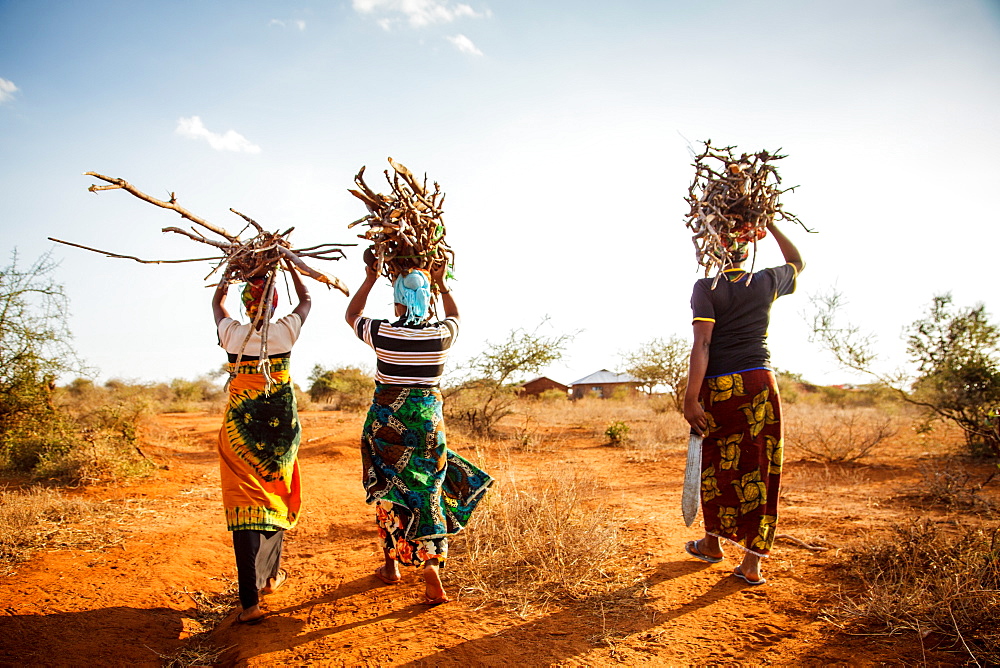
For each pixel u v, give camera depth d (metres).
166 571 4.32
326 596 3.84
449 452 3.90
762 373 3.74
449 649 3.03
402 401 3.56
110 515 5.75
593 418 17.08
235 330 3.62
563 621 3.31
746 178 3.76
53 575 4.13
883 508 5.55
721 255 3.74
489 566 3.97
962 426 8.76
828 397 25.50
